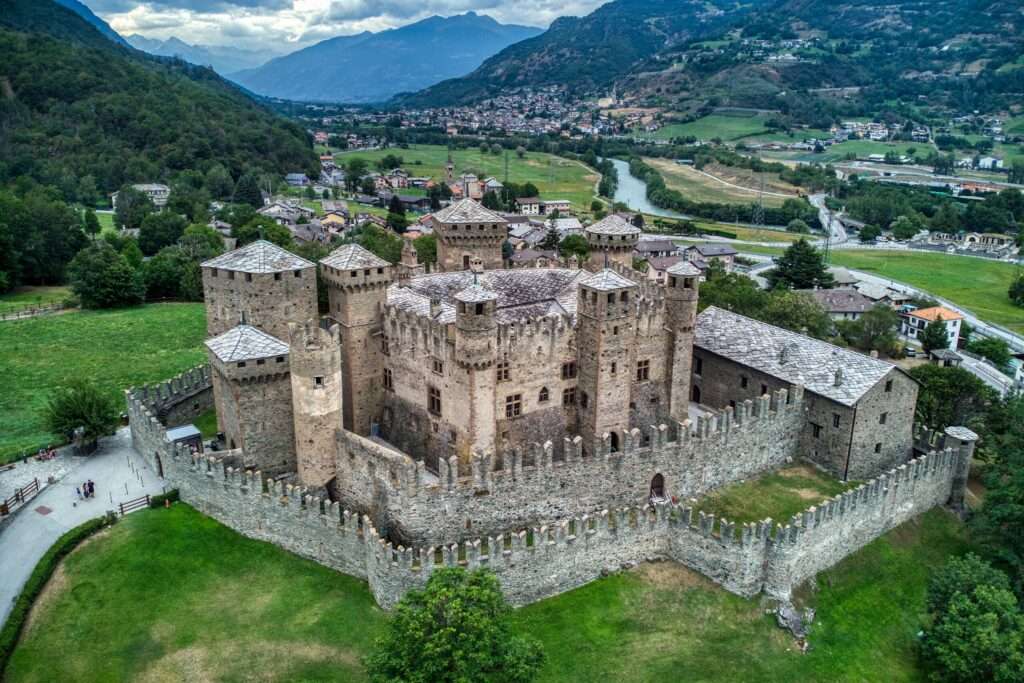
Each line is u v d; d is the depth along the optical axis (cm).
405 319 8194
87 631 5991
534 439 8344
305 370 7094
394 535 6925
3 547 6781
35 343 13375
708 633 6606
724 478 8294
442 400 7938
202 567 6719
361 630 6172
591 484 7512
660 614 6744
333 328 7350
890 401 8600
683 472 7975
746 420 8281
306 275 8188
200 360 12538
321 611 6338
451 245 9731
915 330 17900
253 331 7650
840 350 9012
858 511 7612
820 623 6881
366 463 7056
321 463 7381
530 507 7238
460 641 4912
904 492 8162
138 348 13212
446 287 9044
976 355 16725
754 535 6825
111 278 16012
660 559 7331
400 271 9612
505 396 8031
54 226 18475
